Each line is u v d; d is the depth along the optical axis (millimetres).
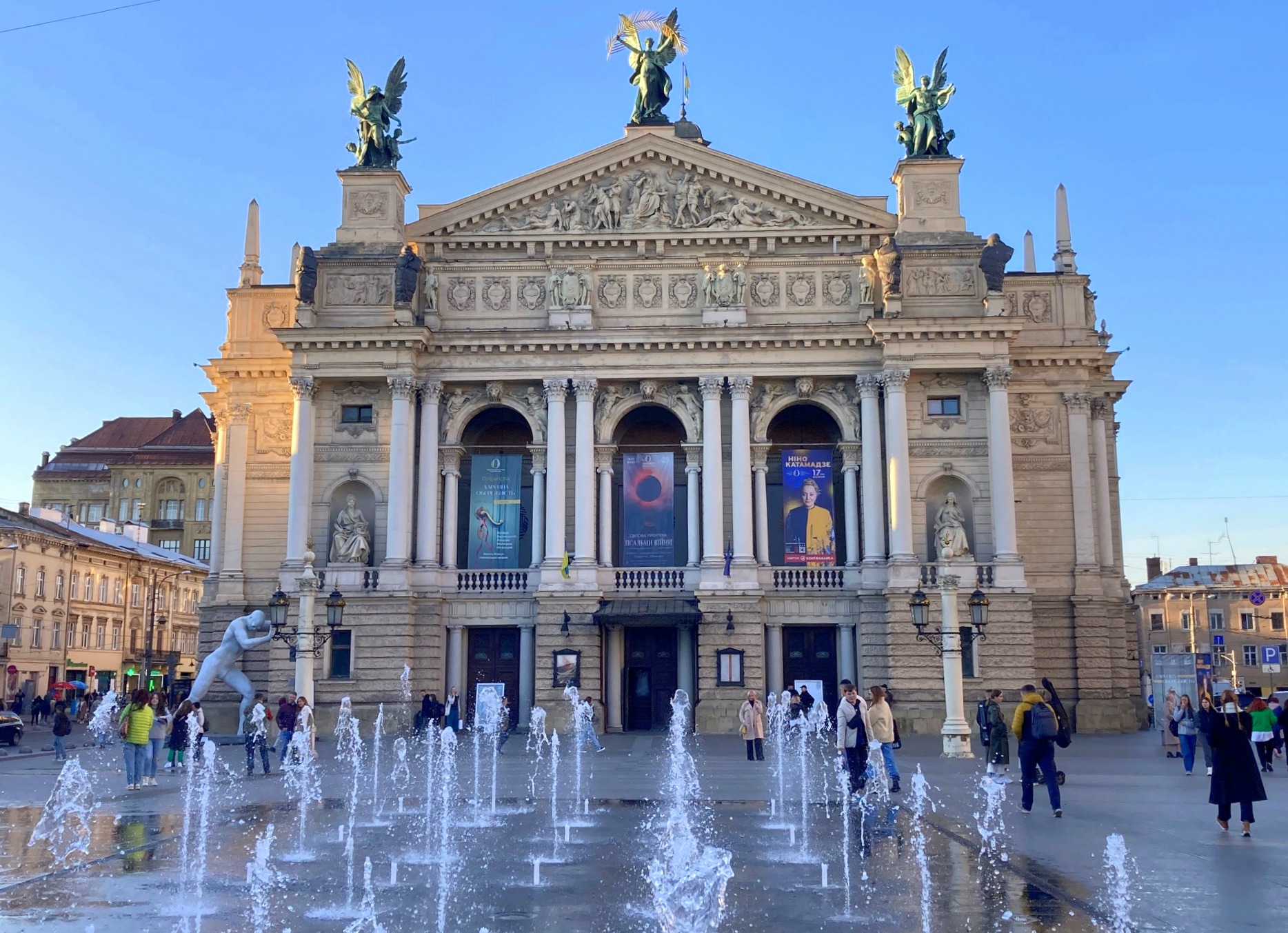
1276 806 30281
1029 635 62406
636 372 66250
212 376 72312
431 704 60094
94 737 68812
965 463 65250
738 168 67438
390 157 69875
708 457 65500
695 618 62594
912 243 66438
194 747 44969
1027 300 69562
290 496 66875
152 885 19469
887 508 65188
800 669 66000
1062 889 18797
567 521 66125
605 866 21406
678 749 36656
